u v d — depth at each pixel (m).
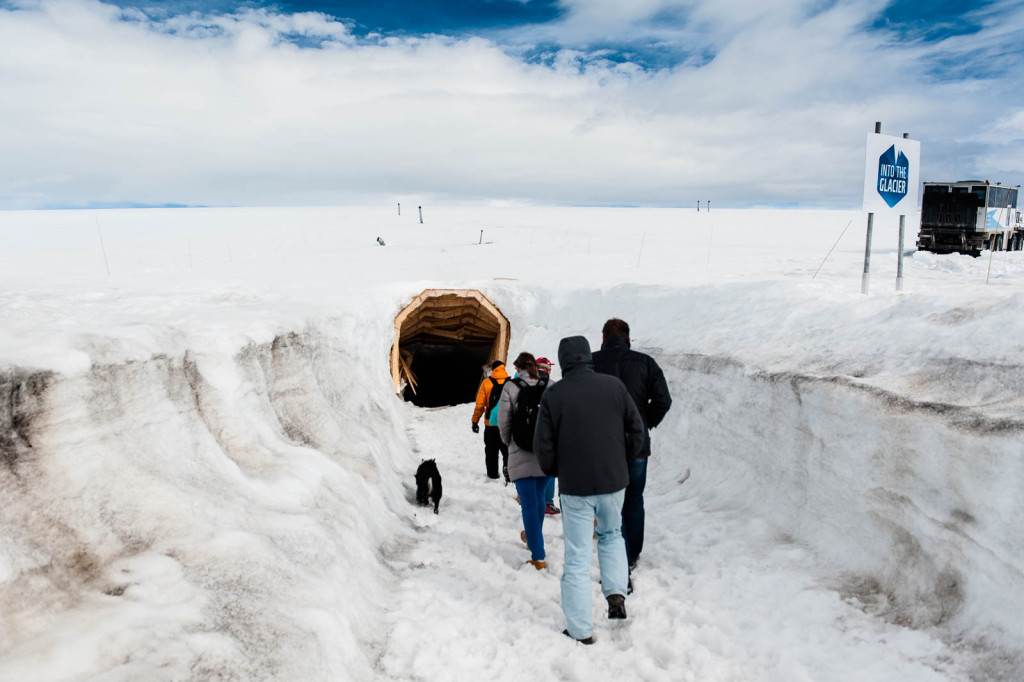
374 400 8.48
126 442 3.32
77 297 7.53
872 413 4.13
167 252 20.58
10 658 2.09
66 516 2.74
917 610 3.38
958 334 4.40
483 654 3.28
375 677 2.98
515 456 4.54
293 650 2.64
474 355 17.52
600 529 3.74
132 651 2.27
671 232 28.42
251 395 4.73
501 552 4.81
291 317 6.48
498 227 30.44
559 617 3.79
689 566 4.38
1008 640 2.90
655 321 8.82
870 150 6.29
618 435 3.53
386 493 5.55
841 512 4.23
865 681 3.01
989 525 3.21
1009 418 3.35
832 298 6.65
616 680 3.15
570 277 12.80
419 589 3.93
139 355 3.76
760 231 29.28
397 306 11.20
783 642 3.38
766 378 5.42
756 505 5.05
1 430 2.71
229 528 3.23
